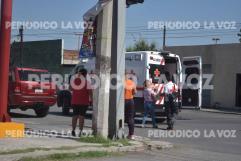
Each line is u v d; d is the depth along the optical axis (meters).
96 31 13.48
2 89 13.48
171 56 21.98
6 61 13.52
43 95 20.91
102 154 11.68
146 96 19.14
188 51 42.41
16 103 20.17
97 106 13.26
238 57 39.22
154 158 11.83
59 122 19.56
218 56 40.41
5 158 10.20
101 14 13.29
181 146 14.17
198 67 25.86
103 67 13.26
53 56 51.72
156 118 21.55
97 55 13.31
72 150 11.40
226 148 14.27
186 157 12.23
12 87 20.17
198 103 25.75
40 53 52.72
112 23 13.57
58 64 51.03
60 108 29.45
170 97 18.67
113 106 13.58
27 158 10.39
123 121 13.74
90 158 11.26
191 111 34.19
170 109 18.77
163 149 13.39
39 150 11.07
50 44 52.09
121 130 13.65
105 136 13.33
